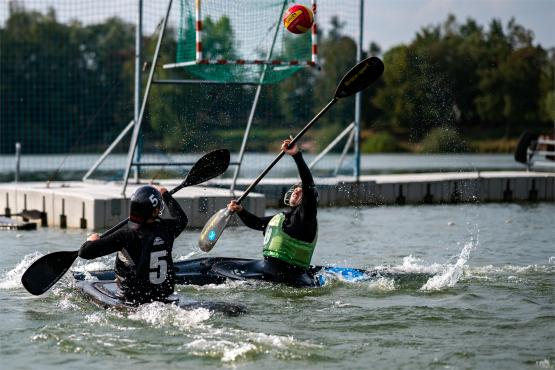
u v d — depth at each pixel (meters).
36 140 178.12
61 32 197.88
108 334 27.80
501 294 33.88
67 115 188.00
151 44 173.25
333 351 26.36
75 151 175.88
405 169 114.94
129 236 29.86
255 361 25.36
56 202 58.06
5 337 27.72
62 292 33.78
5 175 108.12
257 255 44.53
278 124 157.50
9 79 192.38
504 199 79.06
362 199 72.81
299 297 33.41
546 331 28.64
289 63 52.41
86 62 198.62
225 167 37.12
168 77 172.62
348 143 73.06
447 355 26.09
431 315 30.64
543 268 39.62
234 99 98.75
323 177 72.00
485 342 27.39
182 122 114.25
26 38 195.12
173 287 30.69
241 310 30.58
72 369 24.78
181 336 27.52
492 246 48.38
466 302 32.56
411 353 26.25
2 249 45.97
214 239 36.56
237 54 56.19
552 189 80.50
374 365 25.16
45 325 29.08
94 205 54.47
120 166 127.94
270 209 69.06
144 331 28.05
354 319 30.06
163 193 31.55
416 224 59.12
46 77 195.25
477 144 194.62
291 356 25.80
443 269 39.03
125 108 187.88
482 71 199.88
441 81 71.69
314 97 174.88
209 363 25.19
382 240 50.84
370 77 36.62
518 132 199.88
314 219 35.50
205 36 58.00
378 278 36.56
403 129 179.12
